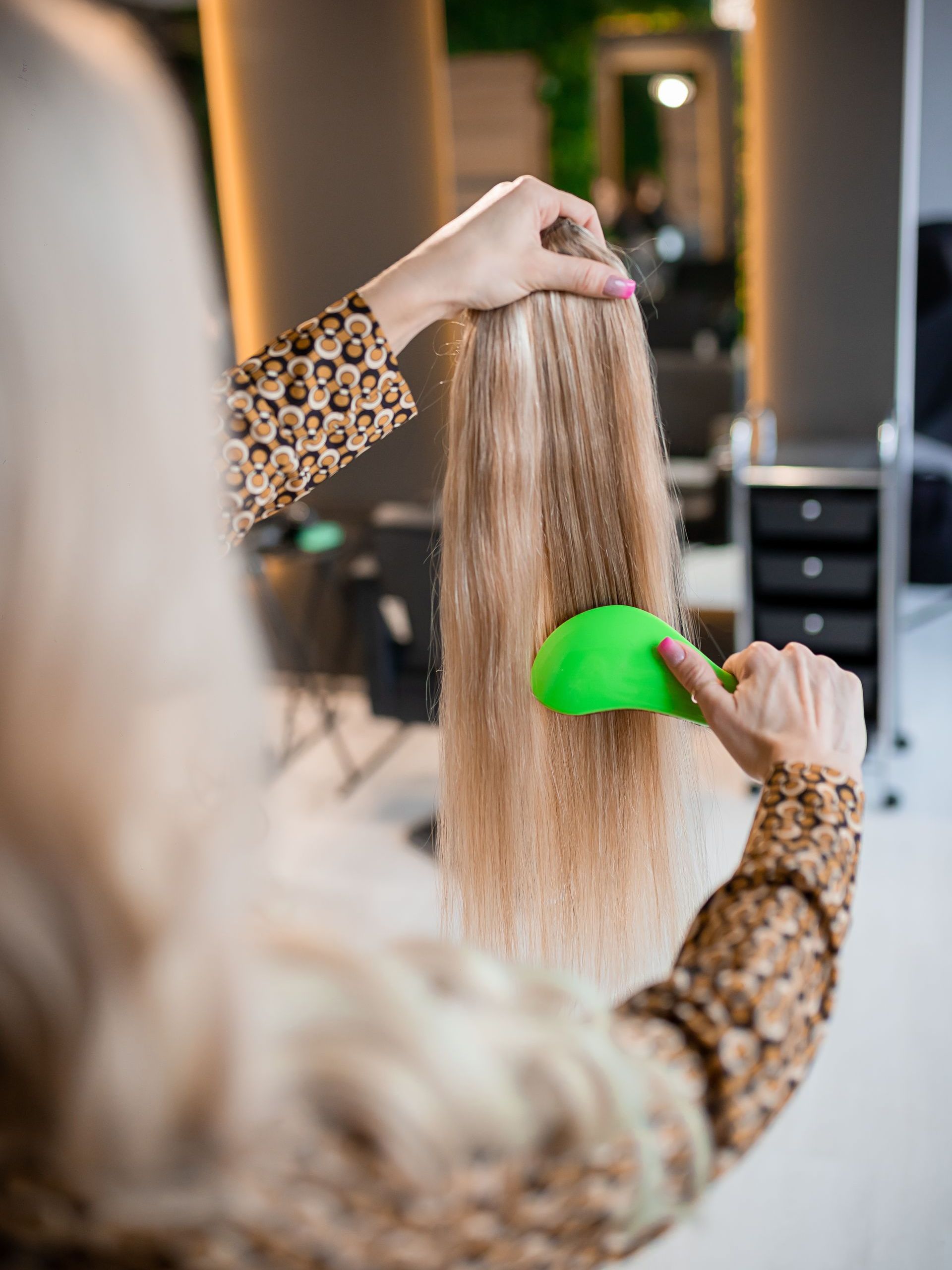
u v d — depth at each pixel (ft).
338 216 12.09
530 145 17.22
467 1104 1.24
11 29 1.06
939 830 9.78
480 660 2.48
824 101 10.50
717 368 13.69
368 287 2.58
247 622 1.21
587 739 2.55
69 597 1.07
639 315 2.49
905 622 13.94
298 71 11.78
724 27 16.70
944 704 12.00
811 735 1.99
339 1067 1.22
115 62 1.13
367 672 10.38
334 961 1.30
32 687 1.07
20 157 1.03
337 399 2.62
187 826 1.19
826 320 11.05
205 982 1.18
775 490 9.94
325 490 12.53
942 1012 7.59
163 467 1.11
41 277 1.03
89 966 1.13
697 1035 1.52
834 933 1.71
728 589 11.81
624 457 2.47
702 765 7.34
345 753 11.51
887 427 9.98
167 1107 1.15
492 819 2.55
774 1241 5.93
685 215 17.54
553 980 1.43
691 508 12.77
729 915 1.68
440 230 2.50
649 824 2.63
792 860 1.74
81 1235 1.20
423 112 11.60
